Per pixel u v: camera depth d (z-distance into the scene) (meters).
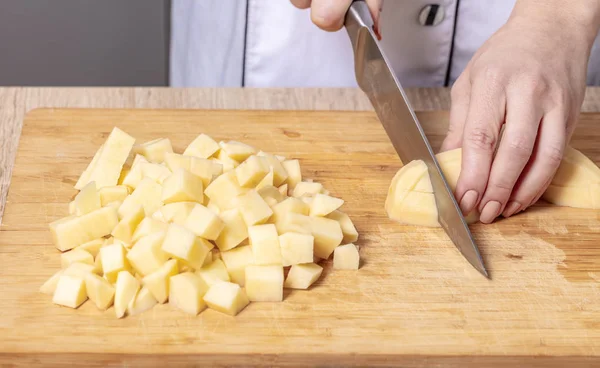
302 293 1.11
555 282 1.16
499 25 1.66
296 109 1.56
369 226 1.26
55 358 1.00
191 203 1.17
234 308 1.06
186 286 1.06
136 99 1.60
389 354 1.03
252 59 1.72
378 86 1.40
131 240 1.14
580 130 1.52
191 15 1.83
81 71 2.77
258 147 1.43
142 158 1.29
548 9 1.36
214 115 1.51
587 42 1.36
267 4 1.64
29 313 1.05
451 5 1.64
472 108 1.24
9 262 1.14
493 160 1.25
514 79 1.24
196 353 1.01
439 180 1.24
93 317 1.05
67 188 1.31
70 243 1.16
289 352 1.02
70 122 1.47
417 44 1.69
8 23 2.63
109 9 2.63
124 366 1.02
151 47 2.74
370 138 1.47
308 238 1.12
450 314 1.09
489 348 1.04
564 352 1.04
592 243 1.24
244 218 1.14
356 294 1.12
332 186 1.35
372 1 1.39
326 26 1.38
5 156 1.41
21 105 1.56
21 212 1.24
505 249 1.22
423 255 1.20
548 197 1.33
